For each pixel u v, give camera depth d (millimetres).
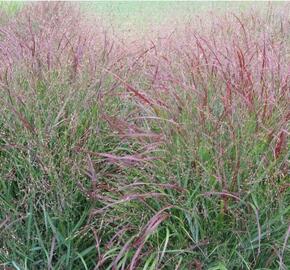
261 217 2404
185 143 2498
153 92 2949
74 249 2584
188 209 2355
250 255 2426
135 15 6207
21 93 2957
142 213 2455
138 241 2217
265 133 2461
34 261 2635
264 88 2635
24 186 2795
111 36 4512
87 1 6727
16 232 2684
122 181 2686
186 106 2615
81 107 2982
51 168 2643
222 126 2498
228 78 2646
